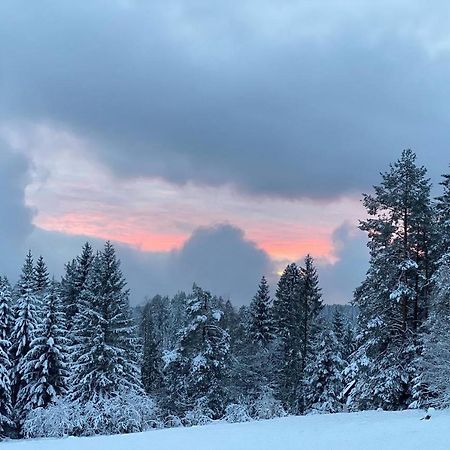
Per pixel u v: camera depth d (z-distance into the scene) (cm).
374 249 3075
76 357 3541
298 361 4578
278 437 1575
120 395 3309
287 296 5056
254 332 5094
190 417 3425
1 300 3759
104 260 3672
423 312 3016
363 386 2952
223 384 3853
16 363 3716
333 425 1833
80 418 3167
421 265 3092
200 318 3762
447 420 1594
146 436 1767
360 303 3033
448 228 2812
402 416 2091
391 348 2895
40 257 5006
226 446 1455
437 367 2380
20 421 3494
